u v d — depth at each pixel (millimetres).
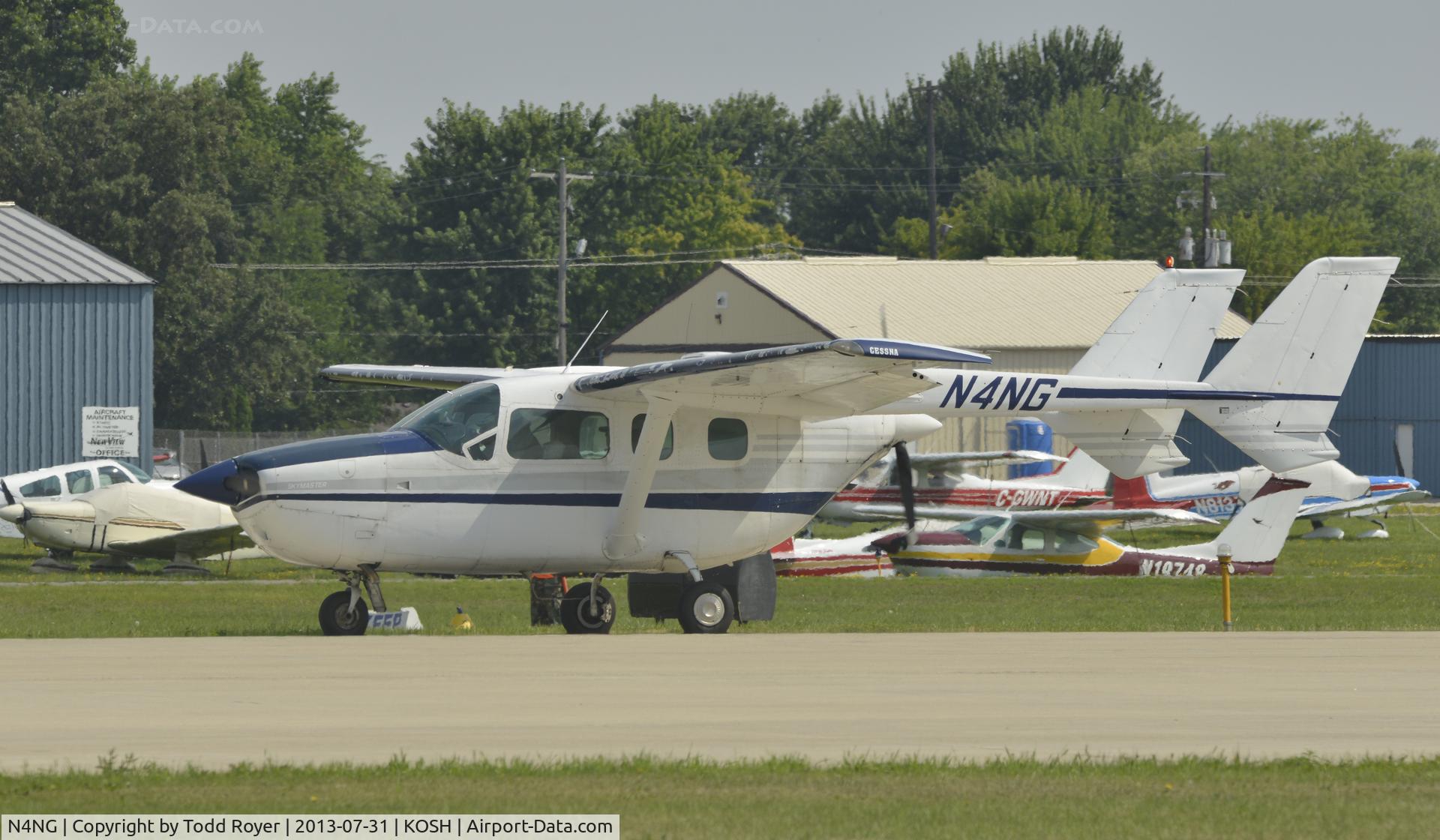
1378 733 39062
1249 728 39688
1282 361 75125
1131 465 75500
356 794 30672
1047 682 47969
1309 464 75125
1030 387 71625
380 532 61781
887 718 40500
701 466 65438
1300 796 31062
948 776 32625
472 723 39219
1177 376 90250
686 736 37688
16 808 29438
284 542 61188
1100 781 32281
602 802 29984
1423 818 29297
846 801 30219
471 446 62875
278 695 43594
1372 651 57938
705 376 60281
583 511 64062
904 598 91062
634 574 67000
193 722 39000
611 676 48469
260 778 31953
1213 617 76500
